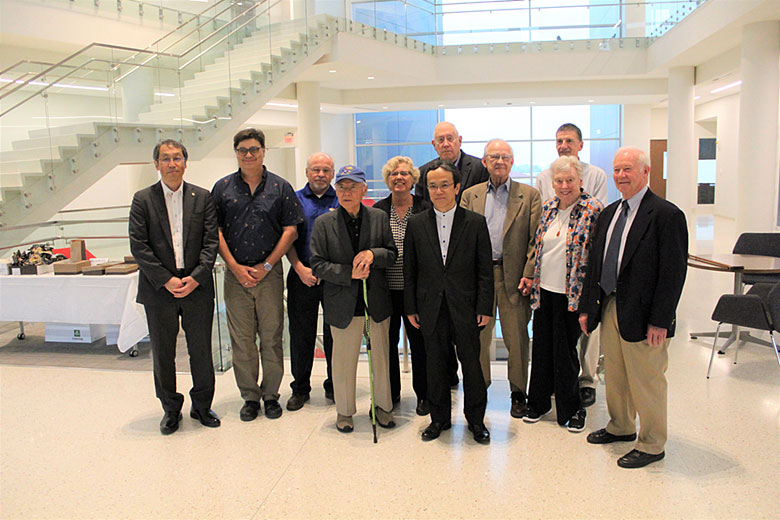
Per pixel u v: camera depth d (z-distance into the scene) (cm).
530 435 340
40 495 284
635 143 1734
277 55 962
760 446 316
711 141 1811
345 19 1097
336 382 348
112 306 507
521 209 363
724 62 1097
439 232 332
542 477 290
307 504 271
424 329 334
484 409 336
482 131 1836
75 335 551
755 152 890
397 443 333
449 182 321
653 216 288
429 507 266
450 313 328
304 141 1295
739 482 280
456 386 427
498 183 371
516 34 1298
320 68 1151
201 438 345
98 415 383
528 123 1819
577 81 1391
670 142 1243
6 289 528
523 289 359
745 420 349
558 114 1811
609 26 1285
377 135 1867
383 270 344
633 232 292
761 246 573
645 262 289
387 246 344
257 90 933
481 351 371
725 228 1361
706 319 593
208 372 362
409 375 461
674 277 282
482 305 330
